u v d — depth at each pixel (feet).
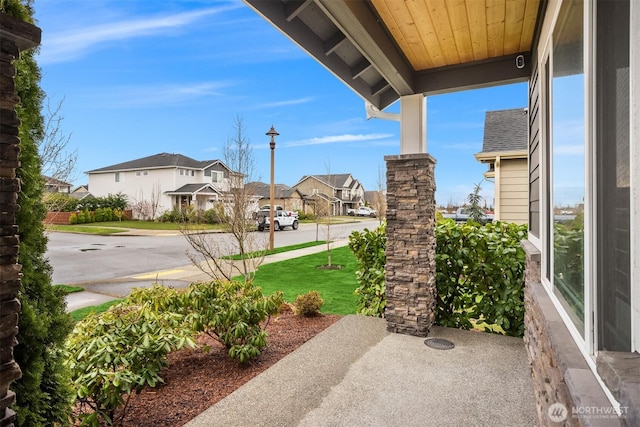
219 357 11.27
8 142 3.62
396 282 12.53
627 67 3.04
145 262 33.09
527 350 10.00
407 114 12.76
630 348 2.98
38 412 4.75
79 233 62.90
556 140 5.96
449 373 9.51
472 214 47.32
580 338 4.15
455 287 13.39
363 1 8.25
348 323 13.58
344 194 156.56
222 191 25.86
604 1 3.48
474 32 9.73
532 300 8.02
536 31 9.12
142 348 7.82
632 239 2.90
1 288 3.58
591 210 3.68
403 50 10.84
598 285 3.60
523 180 25.27
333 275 25.57
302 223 97.25
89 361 7.26
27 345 4.69
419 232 12.21
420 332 12.15
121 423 7.59
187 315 10.34
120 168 103.04
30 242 4.73
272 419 7.57
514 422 7.38
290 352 11.54
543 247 7.36
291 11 8.66
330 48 10.28
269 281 23.70
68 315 5.23
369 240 14.98
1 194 3.59
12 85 3.64
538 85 8.57
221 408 8.00
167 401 8.66
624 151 3.12
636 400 2.19
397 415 7.67
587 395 3.13
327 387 8.86
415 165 12.29
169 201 96.37
